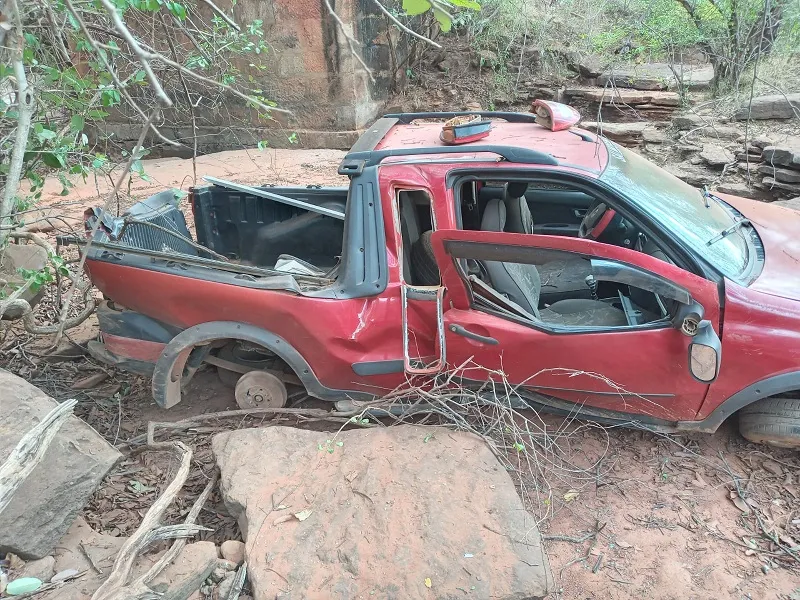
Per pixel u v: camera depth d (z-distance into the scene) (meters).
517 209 4.02
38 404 2.96
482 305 3.48
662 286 2.93
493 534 2.80
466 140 3.56
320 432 3.53
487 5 13.09
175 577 2.63
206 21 11.14
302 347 3.64
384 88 13.29
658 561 2.92
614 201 3.21
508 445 3.58
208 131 12.62
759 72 9.59
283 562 2.73
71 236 3.99
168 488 3.00
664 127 9.80
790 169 7.08
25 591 2.46
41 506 2.71
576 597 2.76
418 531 2.82
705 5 10.26
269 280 3.59
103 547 2.82
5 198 2.78
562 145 3.59
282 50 11.84
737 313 3.01
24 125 2.69
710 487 3.33
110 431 3.97
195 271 3.66
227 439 3.49
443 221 3.40
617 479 3.41
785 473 3.38
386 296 3.51
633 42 12.70
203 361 4.08
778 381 3.04
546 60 12.53
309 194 4.95
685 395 3.22
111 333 3.92
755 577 2.82
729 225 3.63
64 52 3.15
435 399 3.65
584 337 3.23
